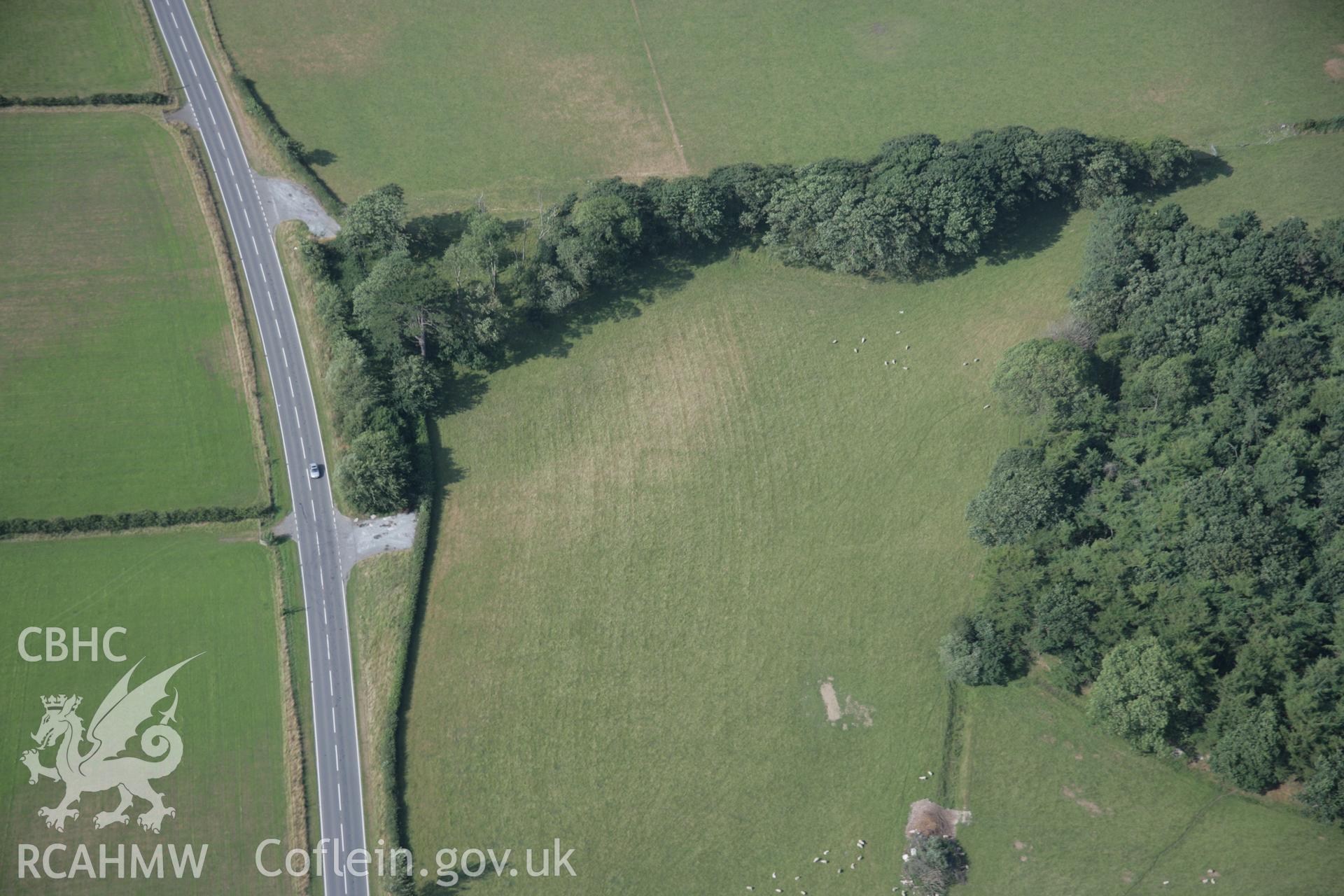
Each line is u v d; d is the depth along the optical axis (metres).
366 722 145.62
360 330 176.12
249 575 156.25
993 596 148.38
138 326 178.00
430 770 141.25
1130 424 163.75
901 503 164.00
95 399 170.12
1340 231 175.75
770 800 140.12
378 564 157.75
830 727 145.38
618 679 148.75
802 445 170.25
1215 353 165.62
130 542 158.00
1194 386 162.38
